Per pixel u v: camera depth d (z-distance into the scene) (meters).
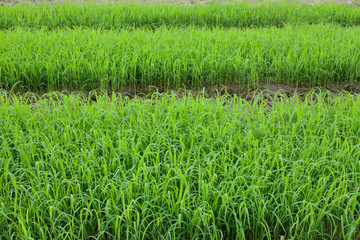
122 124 4.18
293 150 3.59
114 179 3.33
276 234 3.21
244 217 3.05
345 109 4.55
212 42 6.78
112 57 5.89
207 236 3.16
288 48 6.60
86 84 5.93
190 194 3.20
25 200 3.12
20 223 2.93
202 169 3.41
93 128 3.93
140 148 3.76
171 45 6.48
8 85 5.92
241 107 4.52
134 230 3.13
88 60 6.10
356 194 3.08
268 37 6.89
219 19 8.95
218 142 3.75
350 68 6.10
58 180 3.21
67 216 2.95
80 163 3.45
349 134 4.10
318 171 3.42
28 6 9.56
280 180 3.30
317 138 3.81
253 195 3.13
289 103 4.63
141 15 8.75
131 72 5.96
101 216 3.21
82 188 3.37
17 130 3.92
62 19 8.59
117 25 8.39
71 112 4.45
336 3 11.37
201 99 4.61
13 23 8.45
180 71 6.07
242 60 6.18
